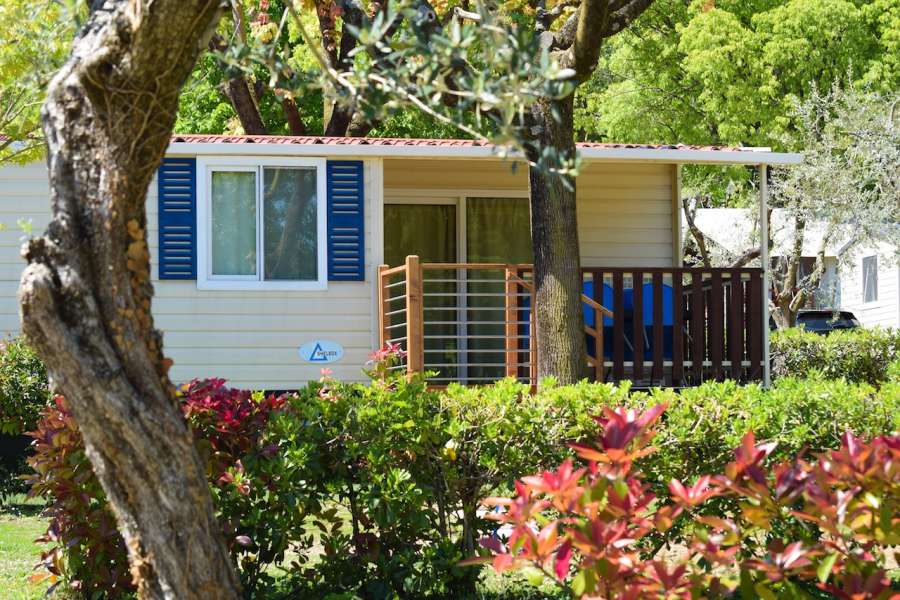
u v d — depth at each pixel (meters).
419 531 7.25
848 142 25.59
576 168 3.91
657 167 17.02
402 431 7.24
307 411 7.23
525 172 16.78
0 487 12.73
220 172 14.57
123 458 4.29
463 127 4.03
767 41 28.84
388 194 16.56
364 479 7.14
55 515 7.15
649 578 4.05
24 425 12.98
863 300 35.28
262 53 4.52
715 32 28.53
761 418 7.37
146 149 4.35
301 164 14.62
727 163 15.30
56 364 4.25
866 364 20.48
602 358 14.13
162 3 4.05
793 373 20.44
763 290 14.95
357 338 14.69
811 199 25.45
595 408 7.44
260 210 14.57
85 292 4.25
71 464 7.02
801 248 27.03
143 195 4.43
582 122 33.31
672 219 17.05
